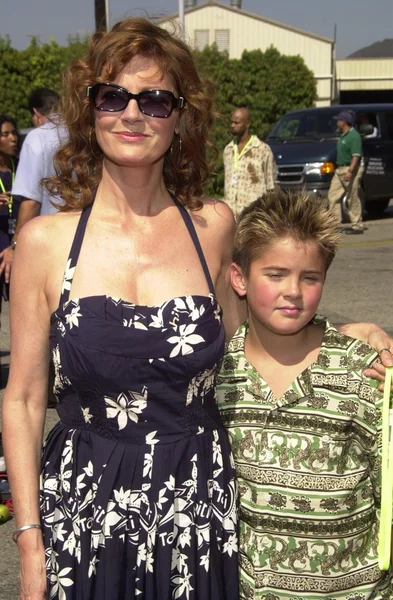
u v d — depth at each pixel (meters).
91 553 2.13
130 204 2.29
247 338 2.33
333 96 44.94
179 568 2.16
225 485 2.21
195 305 2.20
